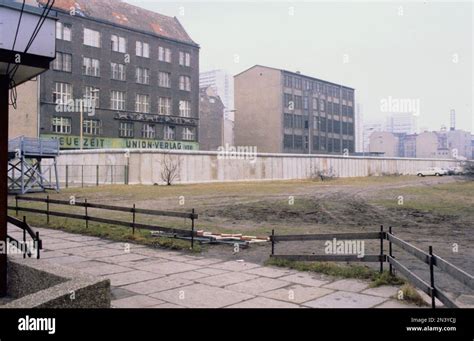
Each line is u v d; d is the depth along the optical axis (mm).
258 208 22484
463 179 52812
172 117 69562
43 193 31516
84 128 58656
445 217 18938
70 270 6238
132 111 64250
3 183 7254
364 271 8773
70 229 15453
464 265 9680
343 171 64125
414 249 6855
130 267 9766
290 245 12570
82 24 58844
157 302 7020
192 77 73125
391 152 126875
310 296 7352
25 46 6992
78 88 57969
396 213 20359
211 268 9625
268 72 80125
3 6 6801
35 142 31938
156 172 41219
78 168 45469
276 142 78938
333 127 91000
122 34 63562
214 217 19234
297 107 82312
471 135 142750
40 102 53844
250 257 10891
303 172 57500
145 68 66562
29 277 6535
